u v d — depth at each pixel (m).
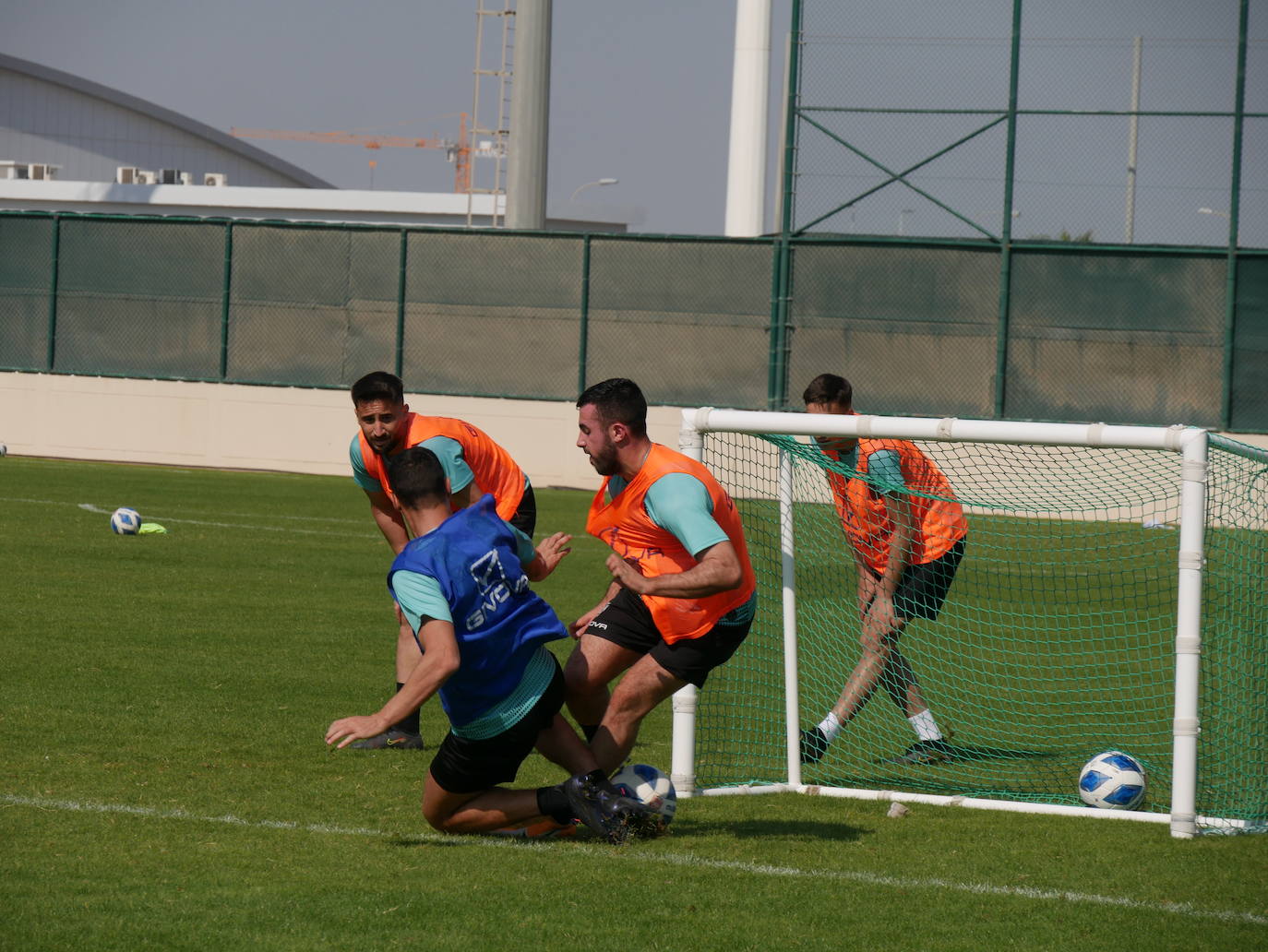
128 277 71.94
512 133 79.31
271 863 14.73
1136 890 14.72
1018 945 12.90
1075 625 33.28
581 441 16.00
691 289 65.19
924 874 15.10
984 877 15.04
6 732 20.14
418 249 68.50
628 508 16.16
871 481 21.31
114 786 17.59
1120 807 18.61
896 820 17.72
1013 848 16.38
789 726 20.12
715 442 23.22
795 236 62.75
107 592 32.97
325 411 69.81
